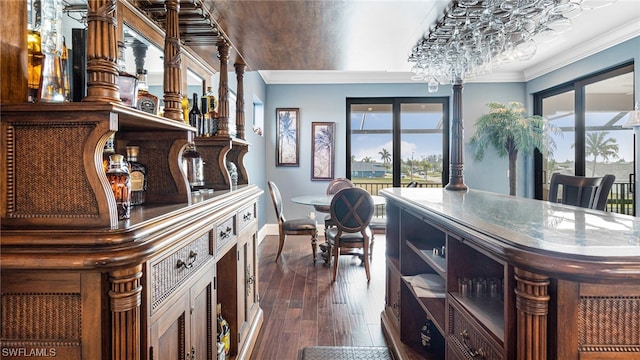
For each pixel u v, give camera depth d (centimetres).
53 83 96
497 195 218
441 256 173
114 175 96
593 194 199
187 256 124
